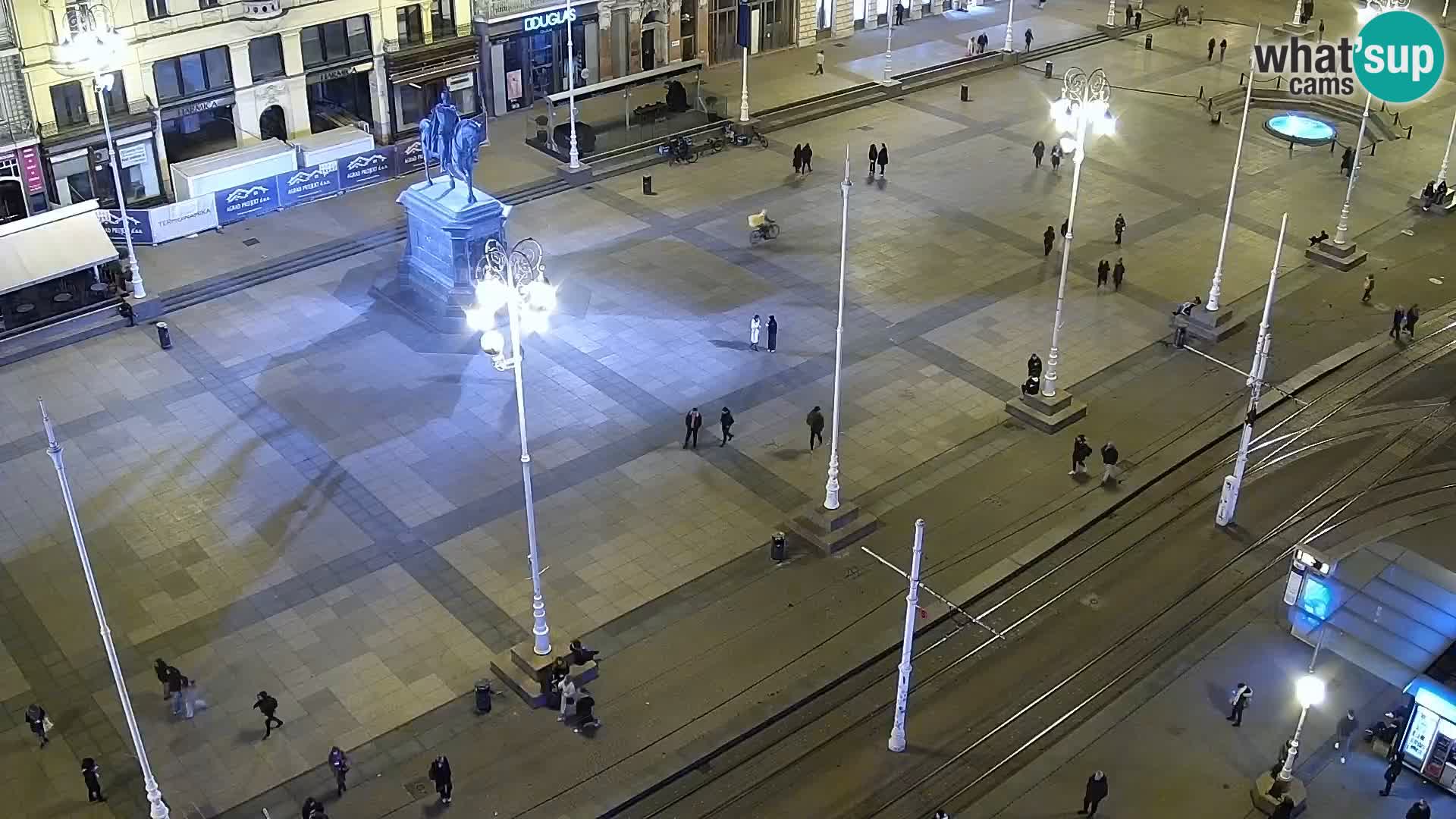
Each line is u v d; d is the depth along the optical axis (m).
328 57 72.50
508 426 52.28
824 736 39.22
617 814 36.47
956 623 43.41
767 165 76.00
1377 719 39.97
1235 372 57.22
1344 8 108.12
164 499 47.91
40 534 46.12
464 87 78.38
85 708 39.28
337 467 49.75
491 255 40.16
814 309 60.88
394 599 43.56
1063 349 58.31
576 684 40.19
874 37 96.19
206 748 37.97
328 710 39.28
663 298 61.53
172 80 67.06
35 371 55.44
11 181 62.62
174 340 57.75
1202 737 39.31
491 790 36.78
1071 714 40.09
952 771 38.06
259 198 67.81
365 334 58.41
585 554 45.72
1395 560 41.44
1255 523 48.41
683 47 87.75
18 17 59.72
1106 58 95.44
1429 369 58.25
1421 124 84.81
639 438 51.78
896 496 48.88
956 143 79.75
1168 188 74.56
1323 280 65.38
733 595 44.06
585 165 73.50
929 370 56.53
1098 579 45.62
